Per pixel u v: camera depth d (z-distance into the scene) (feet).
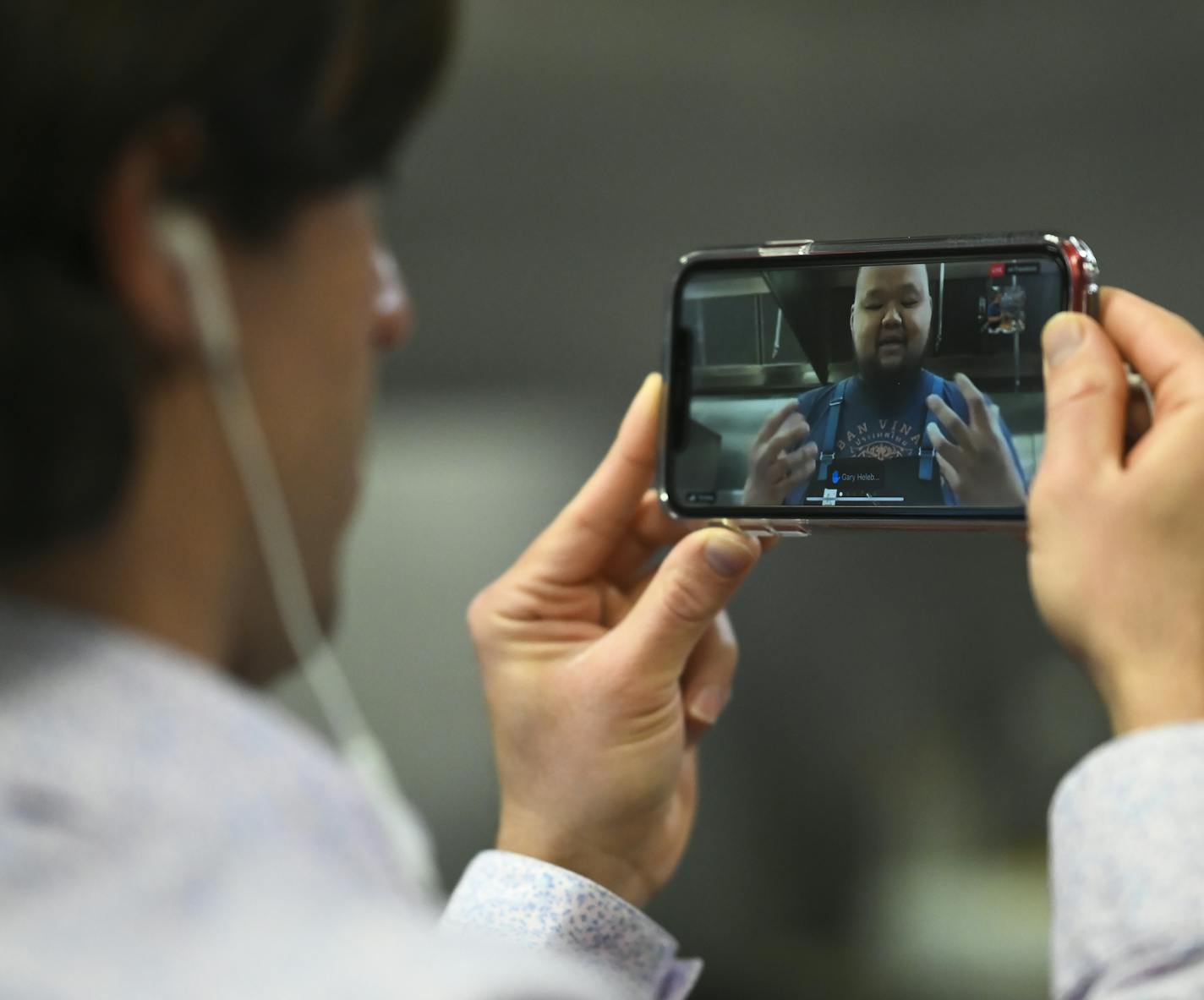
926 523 2.64
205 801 1.15
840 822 11.98
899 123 12.80
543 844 2.79
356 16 1.34
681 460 2.86
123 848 1.11
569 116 13.05
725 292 2.86
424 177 13.25
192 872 1.10
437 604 12.00
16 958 1.04
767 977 11.66
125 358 1.23
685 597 2.70
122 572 1.30
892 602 12.21
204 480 1.33
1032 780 11.69
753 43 12.78
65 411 1.20
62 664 1.20
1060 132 12.49
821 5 12.62
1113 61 12.30
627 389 13.12
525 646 2.86
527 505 12.57
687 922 11.94
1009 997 11.05
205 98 1.24
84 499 1.22
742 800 12.14
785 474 2.81
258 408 1.37
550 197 13.20
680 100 12.97
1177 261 12.25
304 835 1.18
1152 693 1.94
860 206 12.89
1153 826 1.83
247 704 1.26
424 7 1.39
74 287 1.22
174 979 1.03
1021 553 12.00
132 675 1.21
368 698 11.79
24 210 1.20
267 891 1.09
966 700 12.01
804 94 12.89
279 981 1.02
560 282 13.21
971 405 2.68
